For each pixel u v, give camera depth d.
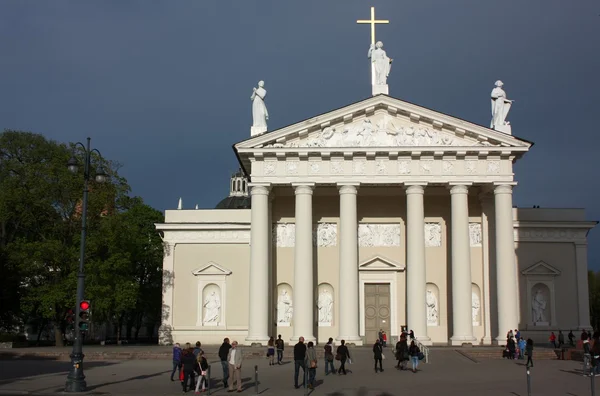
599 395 30.78
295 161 58.94
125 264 68.31
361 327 62.78
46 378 39.03
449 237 63.94
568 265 67.50
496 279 58.12
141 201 76.00
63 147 76.19
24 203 68.38
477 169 58.62
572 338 64.38
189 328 67.50
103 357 53.47
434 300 63.16
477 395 31.14
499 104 60.84
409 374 40.88
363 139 59.16
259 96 61.47
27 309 68.12
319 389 34.62
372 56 62.06
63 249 66.88
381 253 64.38
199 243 69.06
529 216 68.19
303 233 57.91
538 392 32.06
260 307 57.44
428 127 59.38
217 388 35.12
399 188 63.84
